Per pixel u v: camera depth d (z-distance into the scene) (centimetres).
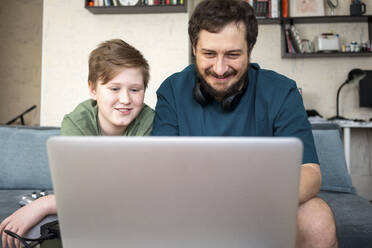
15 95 534
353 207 145
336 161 173
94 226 61
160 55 317
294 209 58
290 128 108
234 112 116
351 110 396
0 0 531
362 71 365
